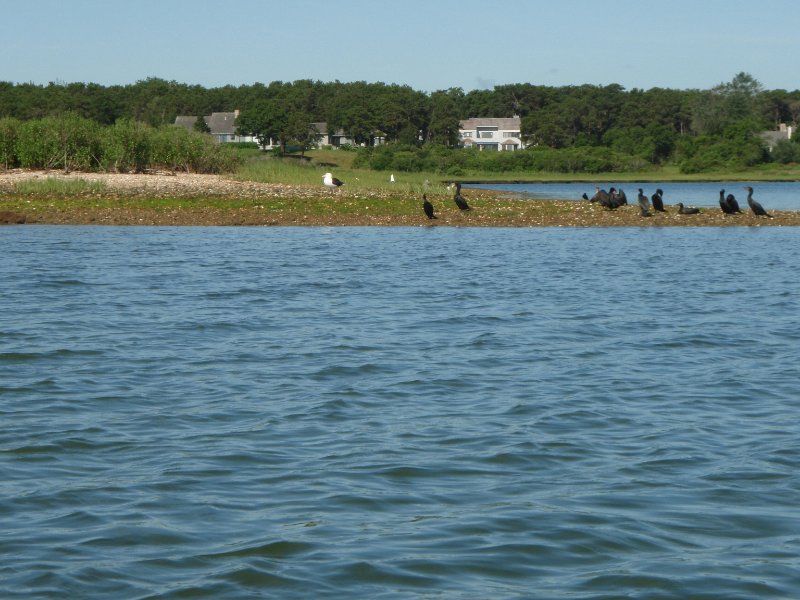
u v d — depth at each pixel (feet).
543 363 78.18
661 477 49.32
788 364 78.18
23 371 73.72
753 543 40.57
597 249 169.27
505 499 45.93
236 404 64.39
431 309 105.19
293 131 638.12
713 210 234.79
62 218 208.13
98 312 100.37
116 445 54.80
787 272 139.23
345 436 56.80
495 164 572.10
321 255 156.35
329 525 42.34
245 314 100.42
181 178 293.02
